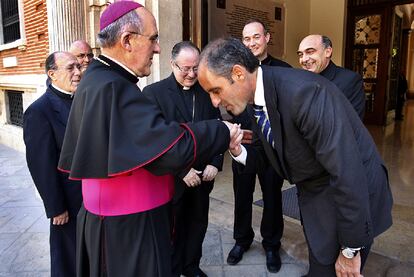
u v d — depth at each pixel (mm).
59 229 2045
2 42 6574
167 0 3412
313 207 1483
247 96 1340
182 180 2055
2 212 3555
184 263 2281
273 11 6992
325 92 1243
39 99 2006
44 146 1899
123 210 1269
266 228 2436
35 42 5250
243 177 2416
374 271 2221
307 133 1251
